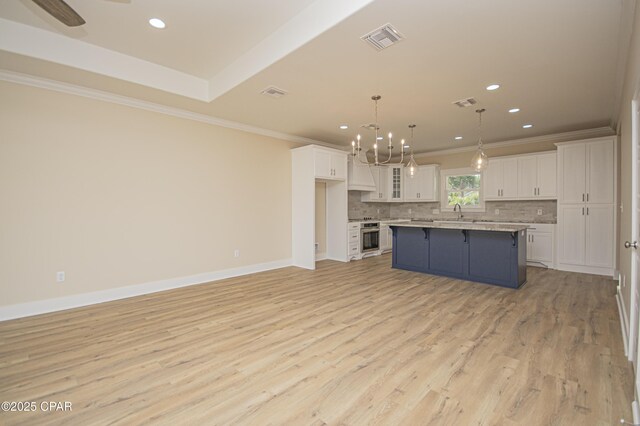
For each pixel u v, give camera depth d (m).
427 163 7.98
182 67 3.71
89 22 2.76
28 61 2.94
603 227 5.04
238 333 2.85
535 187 5.91
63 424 1.67
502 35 2.52
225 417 1.72
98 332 2.87
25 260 3.28
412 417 1.72
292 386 2.02
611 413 1.73
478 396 1.90
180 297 3.98
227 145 5.10
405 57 2.89
